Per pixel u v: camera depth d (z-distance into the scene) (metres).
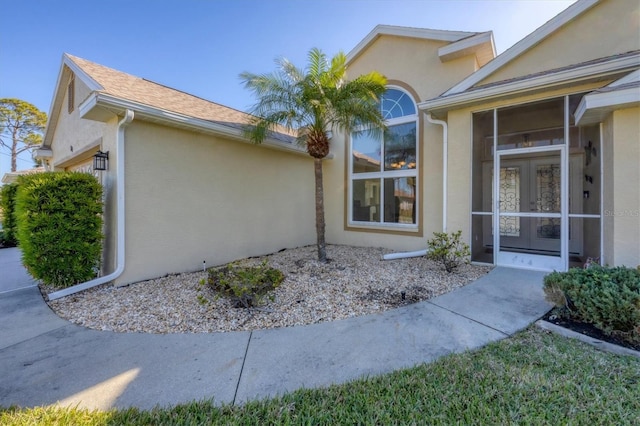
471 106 7.11
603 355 3.12
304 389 2.71
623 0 6.11
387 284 5.79
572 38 6.54
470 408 2.36
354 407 2.43
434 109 7.36
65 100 9.30
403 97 9.55
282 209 9.71
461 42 8.13
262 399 2.59
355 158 10.72
